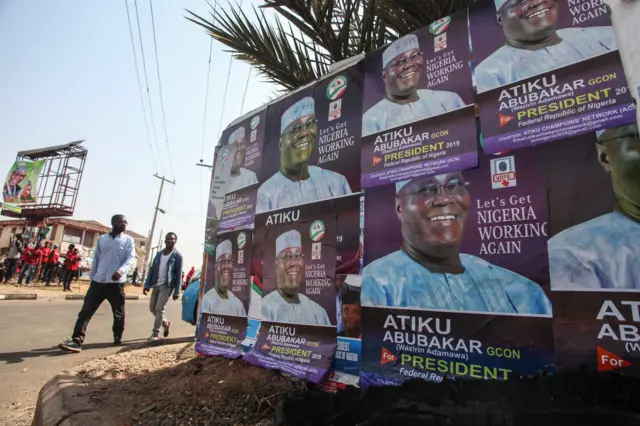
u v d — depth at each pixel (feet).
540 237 5.43
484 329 5.71
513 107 5.98
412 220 6.84
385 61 7.98
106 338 20.89
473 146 6.32
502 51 6.25
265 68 12.42
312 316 8.38
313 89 9.70
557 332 5.09
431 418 4.45
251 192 11.18
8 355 15.90
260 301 9.89
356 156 8.19
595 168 5.11
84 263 92.89
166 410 8.02
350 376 7.30
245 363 9.86
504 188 5.86
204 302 12.16
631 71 3.82
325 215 8.59
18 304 35.83
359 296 7.56
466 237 6.14
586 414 3.92
